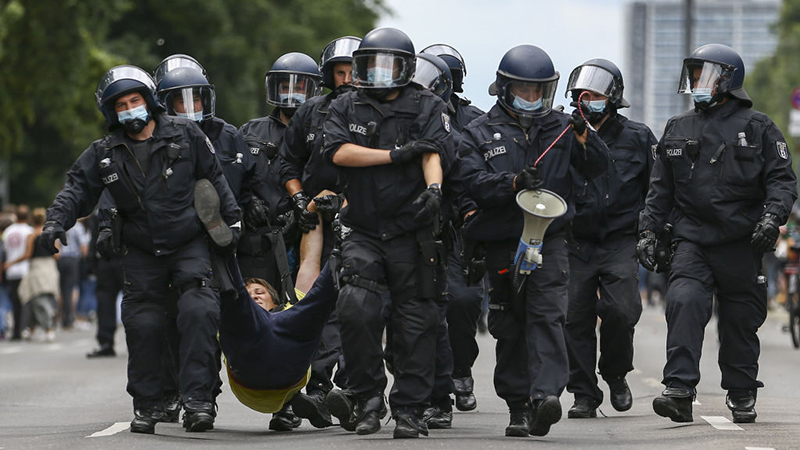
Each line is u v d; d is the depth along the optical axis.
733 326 33.00
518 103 29.02
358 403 29.22
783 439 29.11
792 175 32.00
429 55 35.53
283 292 34.41
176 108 33.84
